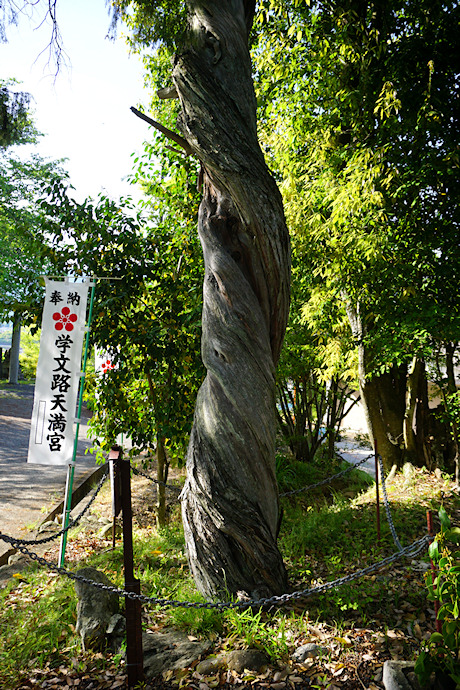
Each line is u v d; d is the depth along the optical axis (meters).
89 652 3.54
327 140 7.36
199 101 4.30
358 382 9.20
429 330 6.00
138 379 6.58
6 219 18.02
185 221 6.68
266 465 4.25
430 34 6.72
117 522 6.43
